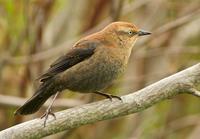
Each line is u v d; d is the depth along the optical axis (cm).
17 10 1595
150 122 1762
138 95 1048
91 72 1141
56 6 1683
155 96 1045
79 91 1159
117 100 1046
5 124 1683
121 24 1194
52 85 1134
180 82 1041
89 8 1720
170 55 1783
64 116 1032
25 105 1102
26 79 1620
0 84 1669
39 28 1614
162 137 1766
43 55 1603
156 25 1733
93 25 1703
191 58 1795
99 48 1152
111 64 1156
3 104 1497
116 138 1775
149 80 1744
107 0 1692
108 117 1044
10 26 1606
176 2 1748
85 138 1781
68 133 1611
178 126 1805
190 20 1636
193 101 1858
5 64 1628
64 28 1723
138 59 1756
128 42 1190
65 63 1138
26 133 1023
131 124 1770
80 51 1144
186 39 1802
